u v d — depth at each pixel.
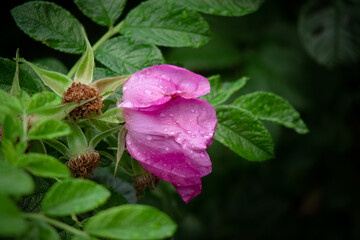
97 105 0.31
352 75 0.63
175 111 0.31
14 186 0.25
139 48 0.37
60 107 0.30
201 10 0.38
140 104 0.31
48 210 0.27
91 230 0.27
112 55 0.36
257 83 0.58
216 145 0.60
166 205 0.43
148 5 0.38
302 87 0.60
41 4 0.37
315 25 0.51
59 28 0.37
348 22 0.50
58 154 0.32
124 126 0.32
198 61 0.56
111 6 0.38
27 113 0.28
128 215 0.27
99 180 0.40
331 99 0.63
